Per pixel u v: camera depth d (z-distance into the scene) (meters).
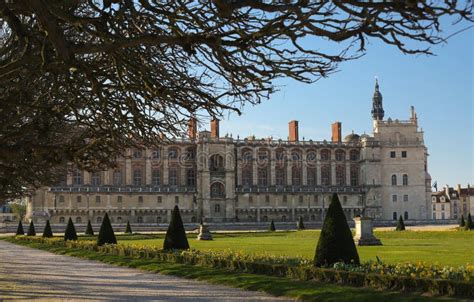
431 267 24.12
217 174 166.25
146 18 12.62
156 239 85.94
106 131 16.77
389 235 78.44
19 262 45.62
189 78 14.20
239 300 22.33
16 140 19.30
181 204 164.50
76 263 44.09
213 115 14.20
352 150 179.88
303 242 68.75
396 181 177.12
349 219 174.62
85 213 158.62
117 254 49.09
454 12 7.61
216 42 10.40
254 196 170.25
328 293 22.30
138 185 163.25
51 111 15.58
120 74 12.87
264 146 173.38
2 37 18.78
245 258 32.97
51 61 12.34
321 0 8.86
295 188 172.62
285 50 11.57
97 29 10.85
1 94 16.91
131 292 25.39
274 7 8.81
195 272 32.22
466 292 20.08
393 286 22.56
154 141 17.34
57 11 10.12
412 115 179.62
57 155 16.31
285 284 25.27
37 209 156.38
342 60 10.74
